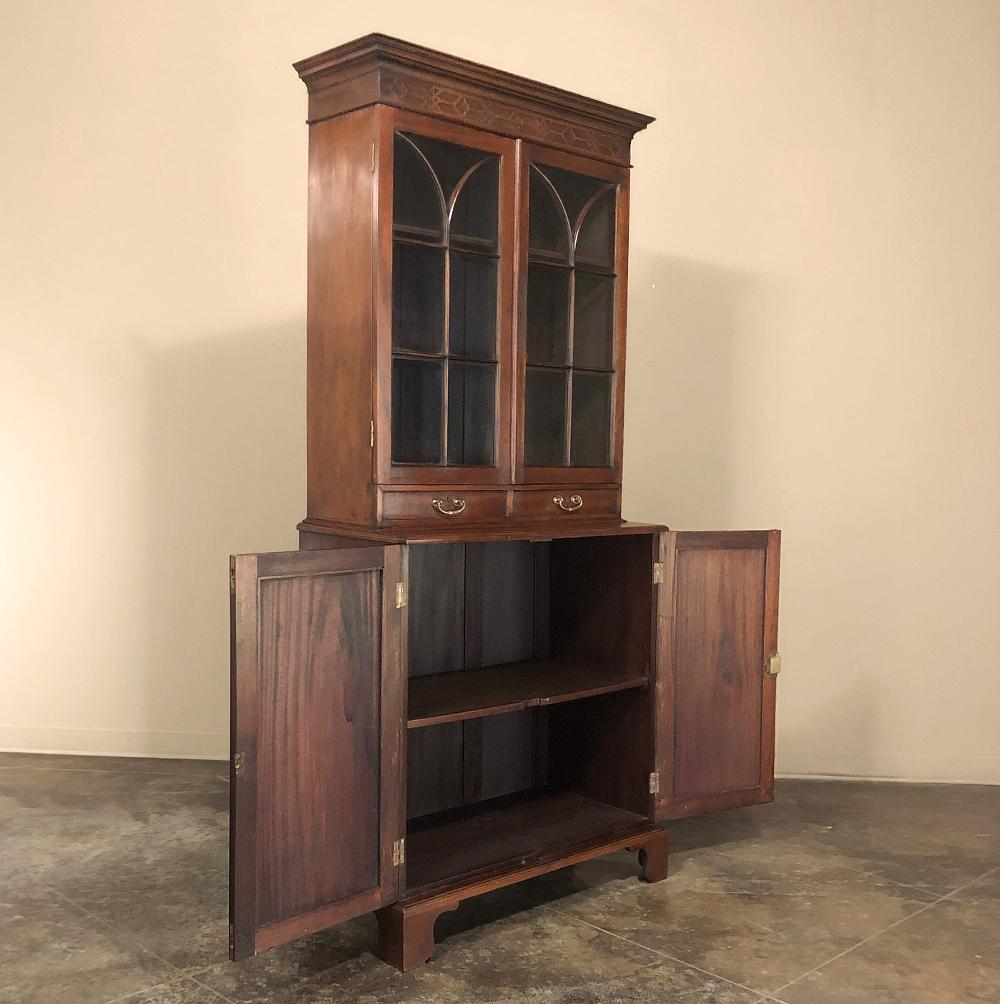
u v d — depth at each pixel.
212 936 2.46
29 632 4.00
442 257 2.50
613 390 2.90
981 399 3.81
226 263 3.90
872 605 3.87
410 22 3.83
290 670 2.19
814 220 3.82
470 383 2.57
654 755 2.87
